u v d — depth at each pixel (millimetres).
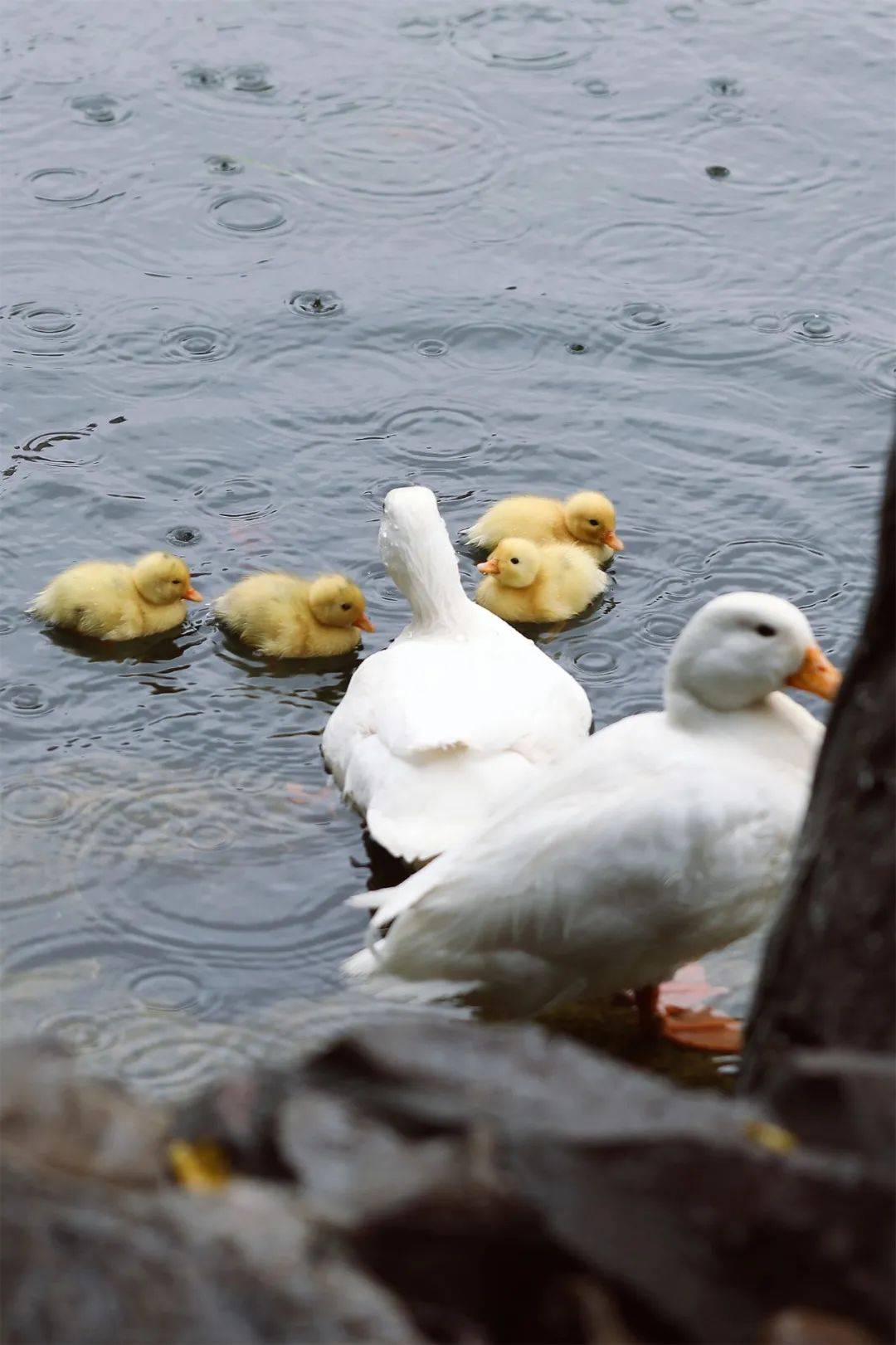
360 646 9281
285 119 13148
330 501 10062
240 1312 2590
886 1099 3049
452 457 10359
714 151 12891
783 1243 2832
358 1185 2801
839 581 9430
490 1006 6695
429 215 12250
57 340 11062
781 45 14148
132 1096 3172
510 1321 2770
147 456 10250
